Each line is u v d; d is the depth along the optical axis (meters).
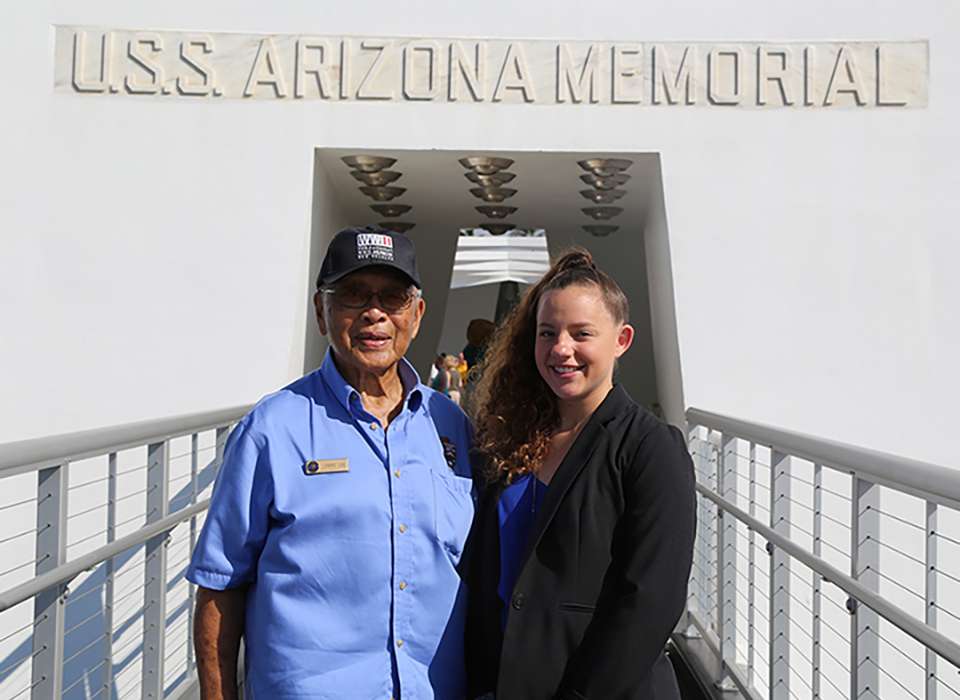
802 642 6.64
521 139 6.94
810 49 6.96
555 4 6.95
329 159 7.25
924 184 6.94
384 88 6.92
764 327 6.97
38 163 6.89
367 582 2.33
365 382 2.50
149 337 6.88
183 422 4.62
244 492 2.35
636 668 2.19
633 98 6.95
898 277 6.95
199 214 6.92
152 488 4.44
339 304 2.42
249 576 2.41
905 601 6.58
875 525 3.04
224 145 6.93
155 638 4.33
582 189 8.30
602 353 2.45
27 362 6.84
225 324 6.89
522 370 2.55
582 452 2.37
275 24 6.93
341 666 2.31
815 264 6.98
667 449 2.31
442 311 11.59
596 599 2.29
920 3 6.93
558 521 2.34
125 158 6.91
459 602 2.48
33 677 3.29
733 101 6.96
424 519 2.41
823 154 6.98
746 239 6.98
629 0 6.95
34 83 6.89
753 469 4.56
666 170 6.98
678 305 6.99
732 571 5.11
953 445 6.89
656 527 2.25
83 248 6.89
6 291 6.85
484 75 6.93
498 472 2.51
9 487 6.46
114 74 6.91
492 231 10.03
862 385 6.93
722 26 6.98
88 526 6.59
